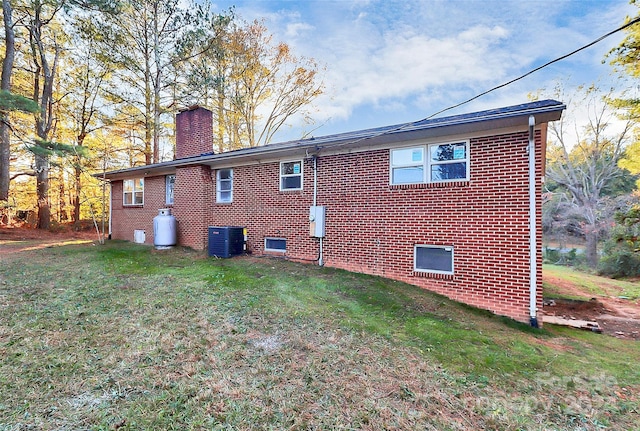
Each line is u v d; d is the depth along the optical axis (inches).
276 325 187.3
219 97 858.1
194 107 500.1
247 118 925.2
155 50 774.5
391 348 164.9
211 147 505.0
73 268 321.7
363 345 166.6
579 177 878.4
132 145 880.3
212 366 140.6
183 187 446.0
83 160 637.9
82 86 802.8
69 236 650.8
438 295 263.9
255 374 135.4
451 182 265.4
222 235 377.7
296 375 135.7
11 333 166.4
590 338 221.3
